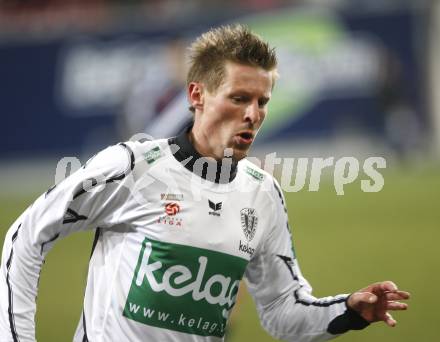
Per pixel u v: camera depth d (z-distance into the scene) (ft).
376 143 191.52
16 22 217.15
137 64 205.26
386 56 192.75
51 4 222.28
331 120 194.18
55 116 211.41
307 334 37.83
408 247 114.73
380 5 194.90
